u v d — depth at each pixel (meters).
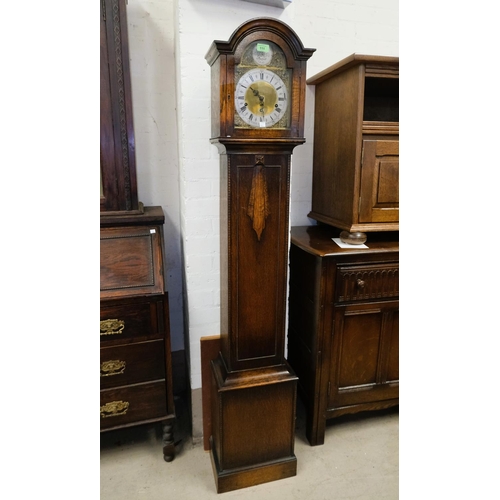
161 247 1.54
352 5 1.92
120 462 1.63
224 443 1.45
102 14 1.39
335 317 1.61
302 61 1.22
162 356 1.51
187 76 1.48
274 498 1.46
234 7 1.48
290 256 1.88
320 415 1.69
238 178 1.28
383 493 1.48
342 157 1.68
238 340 1.40
